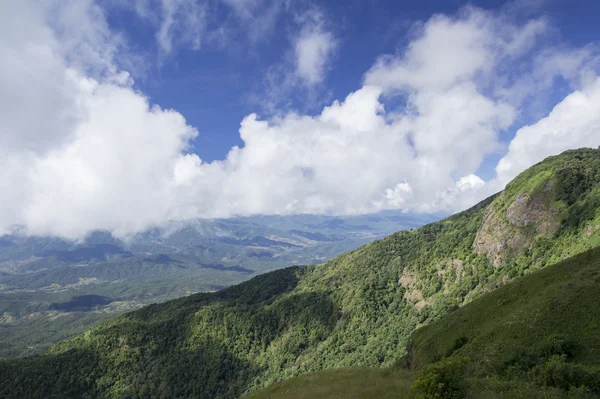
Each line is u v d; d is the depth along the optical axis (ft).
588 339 110.42
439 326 215.10
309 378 169.27
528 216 420.77
